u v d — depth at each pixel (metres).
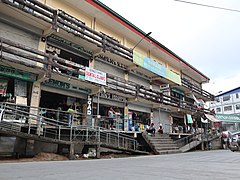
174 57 23.88
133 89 17.92
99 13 16.17
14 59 10.95
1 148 10.19
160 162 9.20
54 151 12.16
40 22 12.73
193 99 30.08
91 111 15.51
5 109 10.74
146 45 20.91
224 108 47.50
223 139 26.48
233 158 11.55
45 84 13.19
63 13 14.48
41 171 6.03
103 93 16.36
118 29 18.28
